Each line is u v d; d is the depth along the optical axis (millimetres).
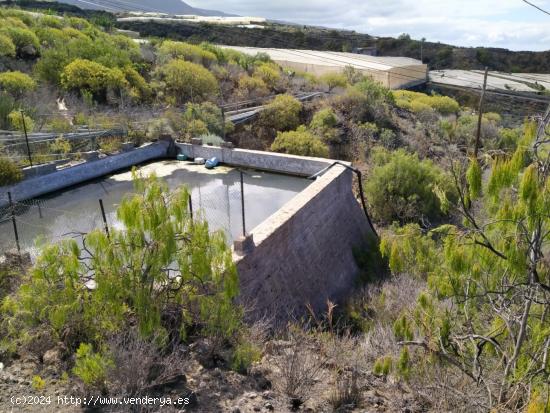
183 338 6250
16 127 16422
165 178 15766
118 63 26297
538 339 4551
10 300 6348
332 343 7008
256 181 15742
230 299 6777
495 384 4840
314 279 11492
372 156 22719
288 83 33938
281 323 9289
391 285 10125
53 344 6215
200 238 6207
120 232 6012
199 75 27484
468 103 40812
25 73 24500
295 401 5648
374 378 6234
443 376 5441
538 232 4391
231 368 6230
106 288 5781
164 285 6348
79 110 20516
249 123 24656
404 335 5379
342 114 26938
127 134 17984
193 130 19297
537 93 23000
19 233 11164
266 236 9625
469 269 4793
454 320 5438
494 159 4344
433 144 25906
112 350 5434
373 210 17594
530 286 4559
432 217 17016
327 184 13391
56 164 14891
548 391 3859
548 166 4266
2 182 12875
